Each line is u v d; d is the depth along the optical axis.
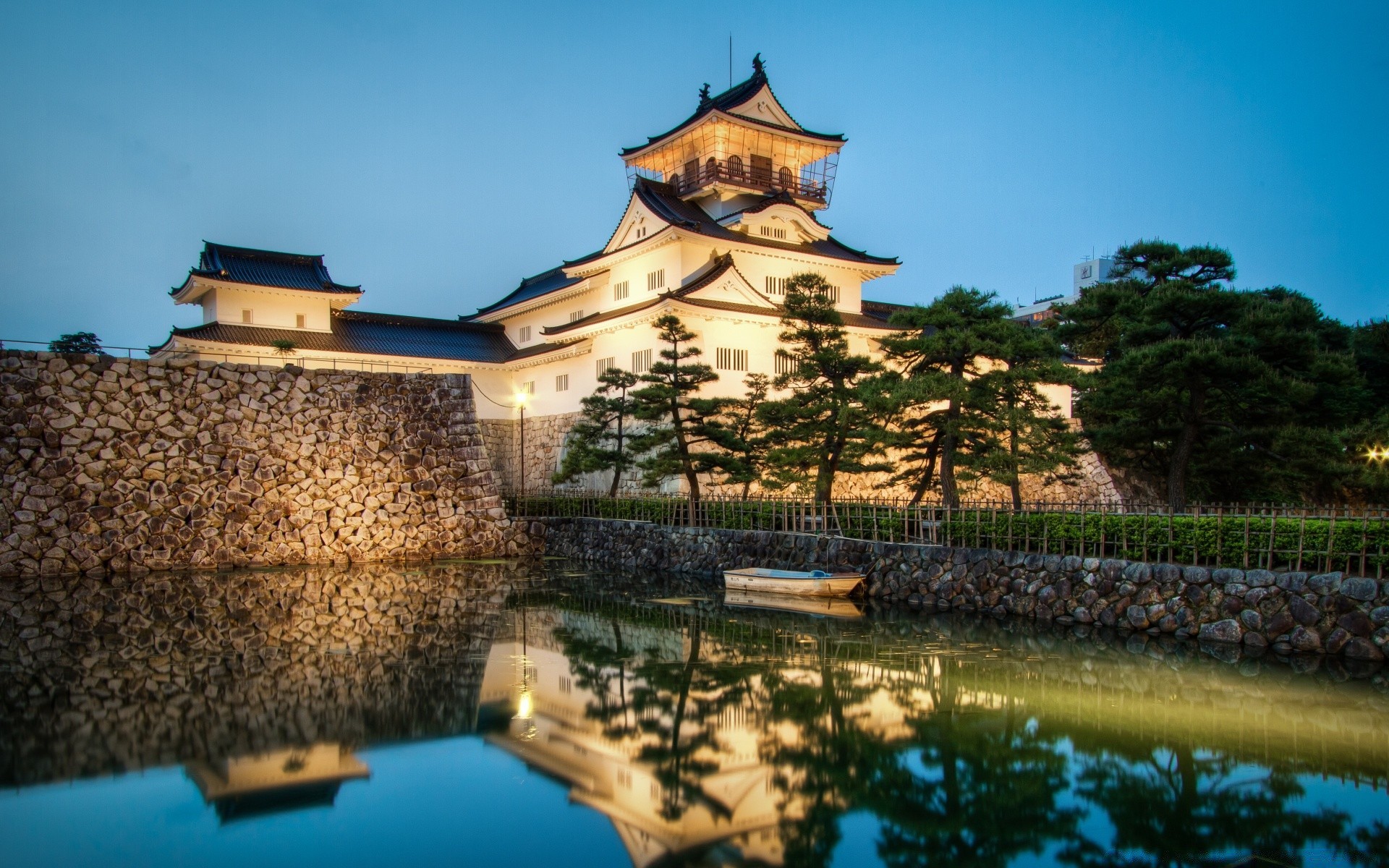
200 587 28.86
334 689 17.20
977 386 25.78
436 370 51.84
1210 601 19.42
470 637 22.02
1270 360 26.92
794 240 49.12
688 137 53.19
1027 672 17.78
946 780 12.60
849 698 16.52
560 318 53.78
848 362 29.53
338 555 34.97
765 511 31.16
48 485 30.31
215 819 11.43
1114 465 47.03
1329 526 18.31
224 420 33.88
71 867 10.09
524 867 10.18
